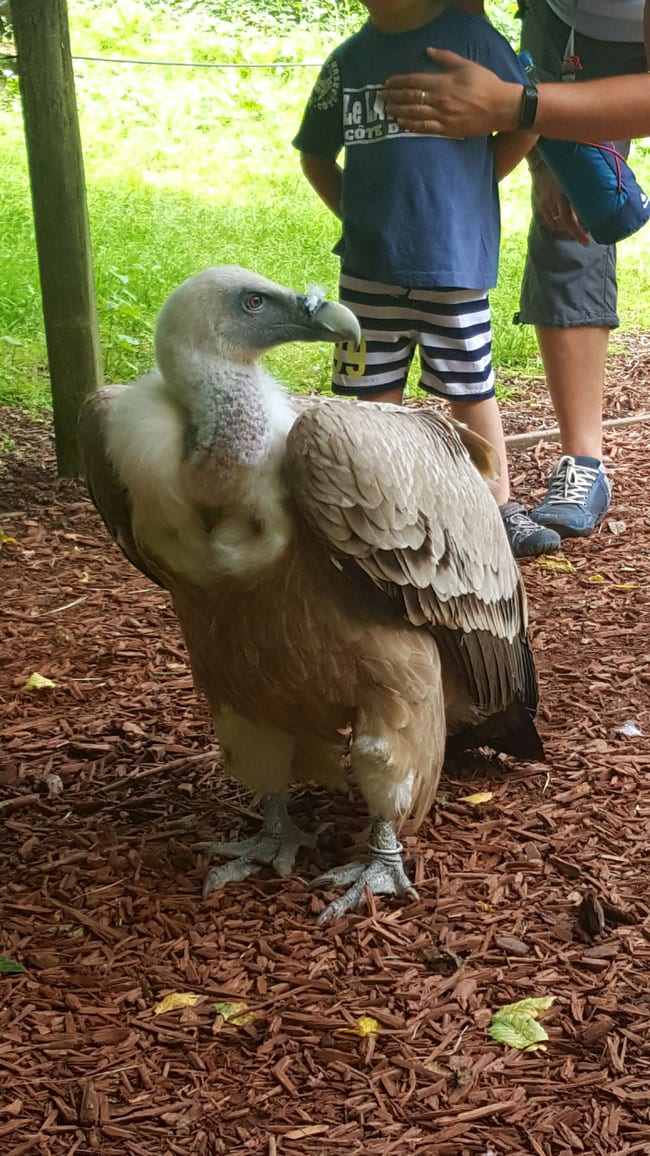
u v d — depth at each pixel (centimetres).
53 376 301
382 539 143
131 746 194
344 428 140
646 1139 120
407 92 180
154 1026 134
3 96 739
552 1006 137
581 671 217
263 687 152
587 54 266
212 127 719
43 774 185
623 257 536
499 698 171
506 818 174
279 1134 120
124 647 226
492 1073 128
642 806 176
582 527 279
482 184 245
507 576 171
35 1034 132
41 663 221
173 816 176
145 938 149
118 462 140
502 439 264
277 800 166
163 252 454
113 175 602
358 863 161
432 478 152
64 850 166
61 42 281
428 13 235
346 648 147
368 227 242
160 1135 120
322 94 250
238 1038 132
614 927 150
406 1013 136
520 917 152
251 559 139
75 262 292
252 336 135
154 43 833
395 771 152
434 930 150
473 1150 119
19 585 253
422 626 154
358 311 251
